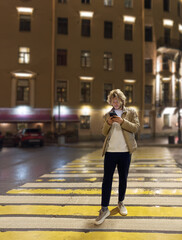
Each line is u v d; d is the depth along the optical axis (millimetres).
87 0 29828
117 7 30625
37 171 8109
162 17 32125
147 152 13852
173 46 30953
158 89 31359
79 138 28781
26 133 21359
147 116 31172
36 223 3301
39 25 28125
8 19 27672
